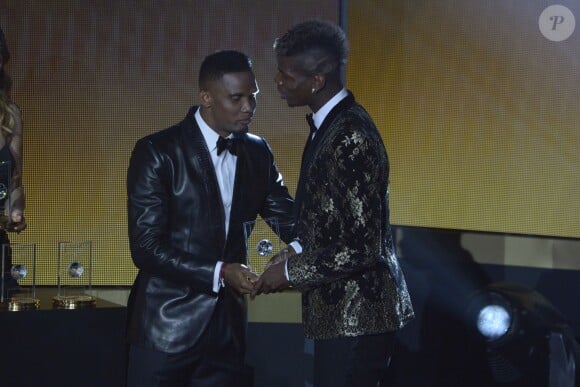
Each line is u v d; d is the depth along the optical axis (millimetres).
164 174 12492
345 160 10820
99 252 17969
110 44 18047
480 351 17109
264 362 17828
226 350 12930
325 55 11359
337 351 11211
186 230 12625
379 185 11070
